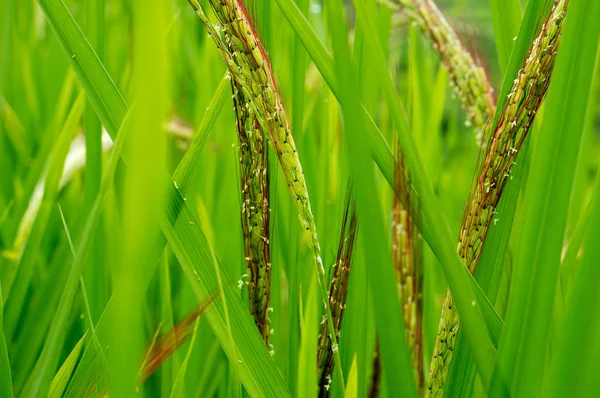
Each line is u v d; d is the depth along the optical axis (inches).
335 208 22.7
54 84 30.3
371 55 15.3
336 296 18.9
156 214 13.3
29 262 22.8
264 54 16.6
